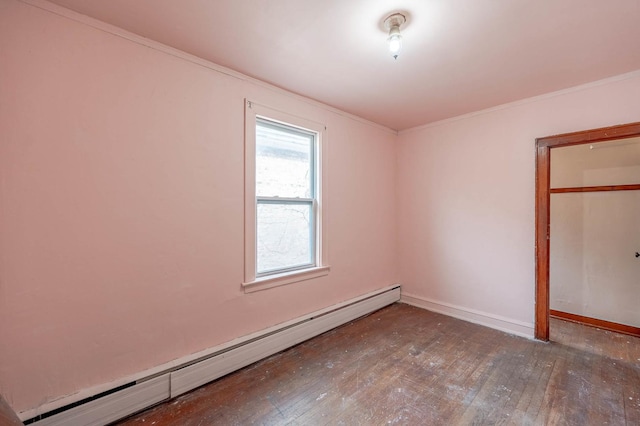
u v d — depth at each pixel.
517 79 2.49
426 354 2.52
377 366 2.32
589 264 3.34
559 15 1.65
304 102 2.85
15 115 1.48
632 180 3.09
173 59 2.01
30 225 1.52
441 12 1.63
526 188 2.94
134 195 1.85
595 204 3.31
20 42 1.49
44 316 1.56
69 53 1.62
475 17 1.68
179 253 2.05
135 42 1.85
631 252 3.09
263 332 2.46
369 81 2.53
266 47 2.00
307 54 2.09
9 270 1.47
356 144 3.44
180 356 2.04
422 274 3.80
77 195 1.66
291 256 2.84
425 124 3.74
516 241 3.00
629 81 2.38
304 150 2.96
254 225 2.47
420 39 1.90
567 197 3.50
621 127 2.38
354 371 2.25
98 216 1.72
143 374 1.85
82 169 1.67
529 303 2.91
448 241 3.54
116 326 1.79
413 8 1.60
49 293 1.58
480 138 3.26
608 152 3.23
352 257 3.40
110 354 1.76
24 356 1.51
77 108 1.65
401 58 2.15
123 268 1.81
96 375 1.71
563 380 2.12
